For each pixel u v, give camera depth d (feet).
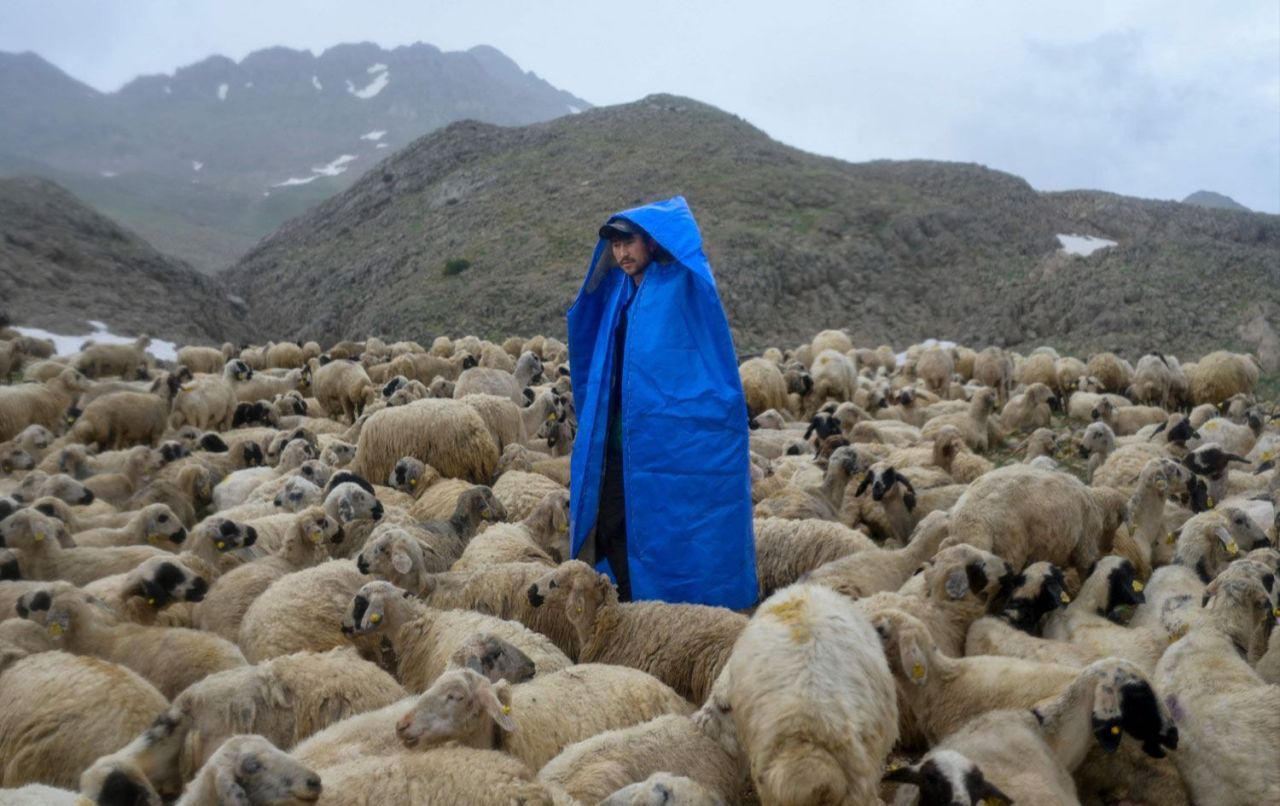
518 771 17.37
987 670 22.40
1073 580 31.65
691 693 24.29
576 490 28.81
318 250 370.94
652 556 27.17
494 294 253.85
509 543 32.04
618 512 29.14
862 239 282.77
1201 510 34.91
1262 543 30.68
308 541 32.37
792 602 17.88
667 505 26.89
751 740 16.76
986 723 20.31
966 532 30.50
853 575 29.86
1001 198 327.47
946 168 354.54
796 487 40.32
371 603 25.41
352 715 21.63
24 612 25.44
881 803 17.20
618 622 25.70
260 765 16.52
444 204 355.77
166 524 37.52
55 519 34.47
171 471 48.52
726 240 264.52
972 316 240.53
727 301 241.55
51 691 21.61
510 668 22.57
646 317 27.12
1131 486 41.45
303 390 86.63
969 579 26.76
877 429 56.85
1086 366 94.84
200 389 69.00
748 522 27.45
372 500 34.94
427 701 19.04
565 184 333.42
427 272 289.12
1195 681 21.42
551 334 231.91
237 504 45.42
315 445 51.44
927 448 48.39
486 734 19.51
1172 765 20.71
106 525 39.96
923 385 90.12
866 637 17.44
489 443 43.96
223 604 29.07
